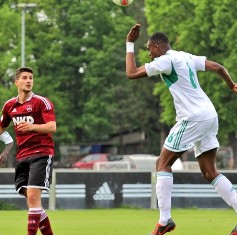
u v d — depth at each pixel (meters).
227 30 101.44
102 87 145.88
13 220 40.25
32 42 134.62
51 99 138.25
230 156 145.75
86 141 161.00
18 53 131.00
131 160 105.69
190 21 104.81
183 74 23.67
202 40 104.44
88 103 143.88
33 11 139.75
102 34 146.88
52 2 141.50
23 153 24.12
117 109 147.12
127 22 146.75
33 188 23.64
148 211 50.75
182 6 106.06
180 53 24.05
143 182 53.97
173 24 106.62
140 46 152.75
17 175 24.47
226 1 100.94
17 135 24.28
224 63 101.81
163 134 149.62
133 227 35.50
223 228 34.91
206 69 24.34
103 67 144.50
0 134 25.34
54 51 138.75
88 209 53.00
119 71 146.00
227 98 105.06
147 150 159.75
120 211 50.56
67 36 145.25
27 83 23.95
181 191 53.91
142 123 152.25
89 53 143.62
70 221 40.12
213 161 24.53
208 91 104.88
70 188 52.91
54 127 23.72
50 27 141.38
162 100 110.62
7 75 131.38
